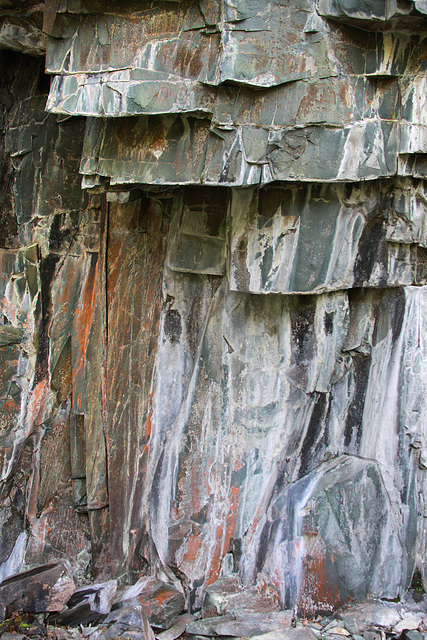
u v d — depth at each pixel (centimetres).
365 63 369
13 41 421
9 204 463
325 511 468
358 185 406
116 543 498
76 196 470
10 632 428
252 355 479
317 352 463
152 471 502
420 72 374
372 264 434
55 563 477
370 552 470
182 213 446
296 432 485
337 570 464
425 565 466
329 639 434
